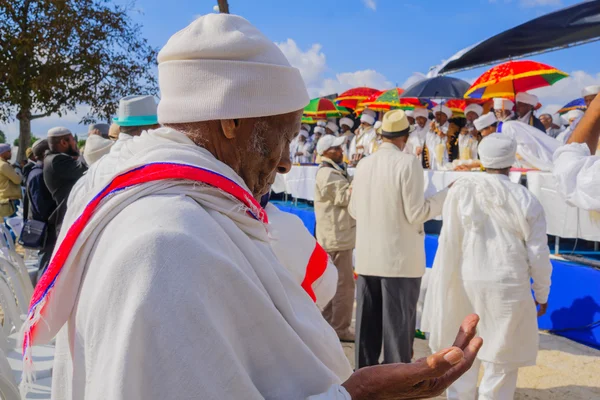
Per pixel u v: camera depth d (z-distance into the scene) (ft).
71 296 2.63
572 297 13.78
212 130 3.08
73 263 2.64
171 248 2.33
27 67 47.80
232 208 2.84
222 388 2.29
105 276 2.34
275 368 2.60
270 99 3.00
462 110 29.63
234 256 2.63
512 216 9.09
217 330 2.33
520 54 20.43
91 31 50.19
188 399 2.20
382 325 11.99
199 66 2.91
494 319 9.18
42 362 8.25
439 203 10.99
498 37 20.01
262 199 4.88
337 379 2.89
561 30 18.03
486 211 9.34
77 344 2.52
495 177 9.37
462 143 24.22
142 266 2.29
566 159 10.26
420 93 25.91
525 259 9.19
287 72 3.10
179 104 2.97
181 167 2.74
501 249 9.17
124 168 2.79
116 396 2.12
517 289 9.04
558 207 12.53
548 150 14.67
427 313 10.16
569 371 12.54
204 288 2.35
